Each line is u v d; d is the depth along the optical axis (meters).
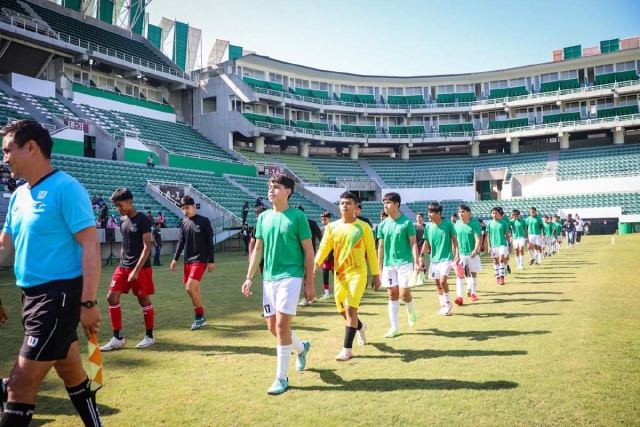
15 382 2.51
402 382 4.06
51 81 30.05
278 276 4.17
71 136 24.66
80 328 6.67
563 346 5.03
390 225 6.19
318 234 8.98
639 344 5.00
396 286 6.00
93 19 38.34
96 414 2.89
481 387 3.85
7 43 27.20
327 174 41.97
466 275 8.86
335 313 7.72
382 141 45.09
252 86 39.25
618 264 13.72
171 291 10.45
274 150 46.19
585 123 40.31
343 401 3.66
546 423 3.12
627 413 3.24
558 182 36.25
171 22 44.53
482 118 46.59
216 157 35.94
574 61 43.00
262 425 3.24
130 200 5.63
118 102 33.66
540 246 15.95
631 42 44.41
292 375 4.38
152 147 29.73
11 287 11.02
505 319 6.71
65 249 2.67
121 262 5.66
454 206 38.22
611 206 33.22
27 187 2.78
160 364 4.83
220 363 4.84
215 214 25.70
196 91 40.34
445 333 5.95
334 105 44.62
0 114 22.66
